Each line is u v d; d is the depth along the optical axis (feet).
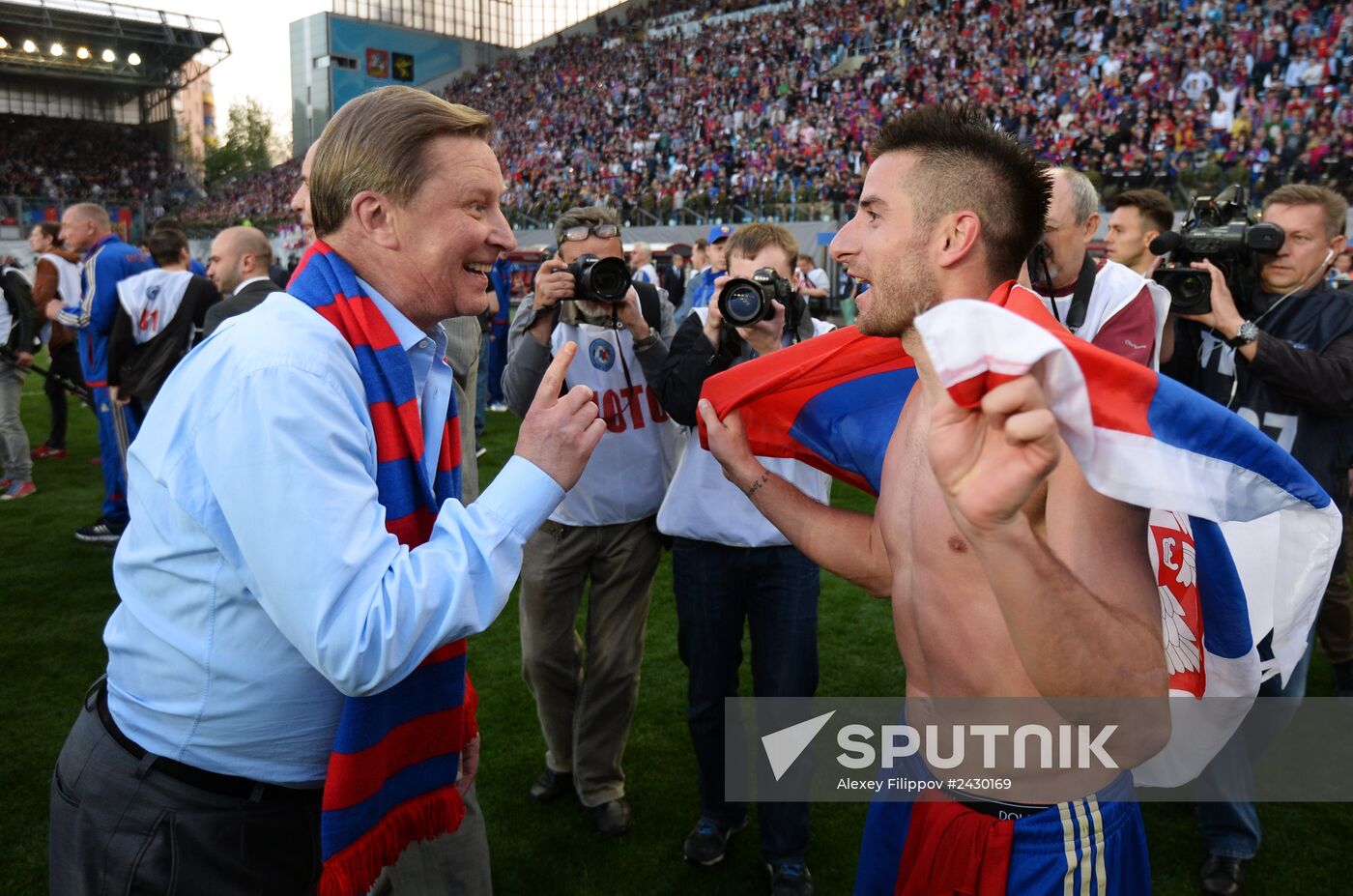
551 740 8.77
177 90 117.39
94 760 4.09
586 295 7.63
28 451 19.52
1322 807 8.66
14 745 9.59
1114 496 3.20
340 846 3.94
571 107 98.43
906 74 69.21
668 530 7.48
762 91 80.94
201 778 3.96
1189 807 8.89
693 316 7.61
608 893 7.64
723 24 95.04
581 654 8.78
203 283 14.73
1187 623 4.38
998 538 2.72
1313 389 8.00
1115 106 54.95
